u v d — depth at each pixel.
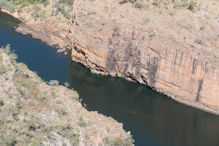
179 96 104.44
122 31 111.62
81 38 114.00
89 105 99.50
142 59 108.44
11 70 83.75
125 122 94.38
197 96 101.69
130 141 81.00
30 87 84.00
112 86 109.44
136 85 110.81
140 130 92.06
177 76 103.38
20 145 68.44
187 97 103.25
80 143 74.38
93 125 81.88
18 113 74.81
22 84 83.00
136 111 99.31
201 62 99.25
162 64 105.06
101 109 98.50
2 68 81.75
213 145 89.38
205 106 101.25
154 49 106.25
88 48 112.94
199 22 113.19
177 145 88.06
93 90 106.38
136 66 110.19
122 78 113.19
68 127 76.75
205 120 98.00
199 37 107.62
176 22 113.00
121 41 111.00
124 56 111.00
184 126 95.19
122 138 80.38
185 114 99.75
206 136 92.25
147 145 87.25
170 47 103.94
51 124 75.94
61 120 78.25
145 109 100.50
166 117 98.06
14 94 78.12
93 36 112.31
